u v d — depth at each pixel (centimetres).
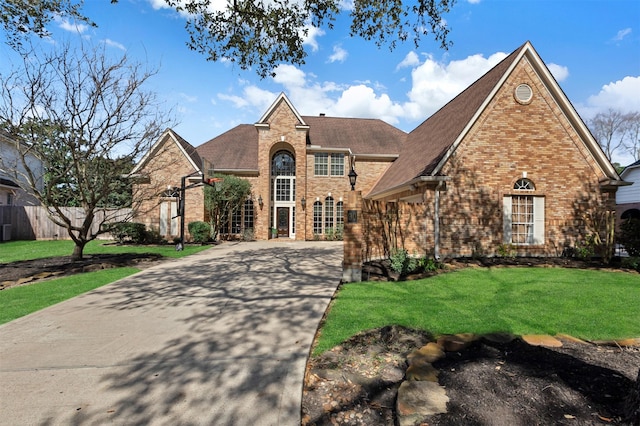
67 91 962
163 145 1850
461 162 1149
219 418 261
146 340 424
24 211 1928
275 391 301
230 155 2281
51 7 736
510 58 1263
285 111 2152
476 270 900
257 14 720
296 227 2142
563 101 1182
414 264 878
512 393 279
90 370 343
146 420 259
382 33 754
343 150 2189
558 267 958
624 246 1080
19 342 420
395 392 301
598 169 1195
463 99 1474
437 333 422
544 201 1184
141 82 1070
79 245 1080
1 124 915
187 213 1966
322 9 727
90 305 587
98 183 1143
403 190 1395
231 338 428
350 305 557
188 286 735
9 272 873
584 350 371
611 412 252
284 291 680
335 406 282
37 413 269
